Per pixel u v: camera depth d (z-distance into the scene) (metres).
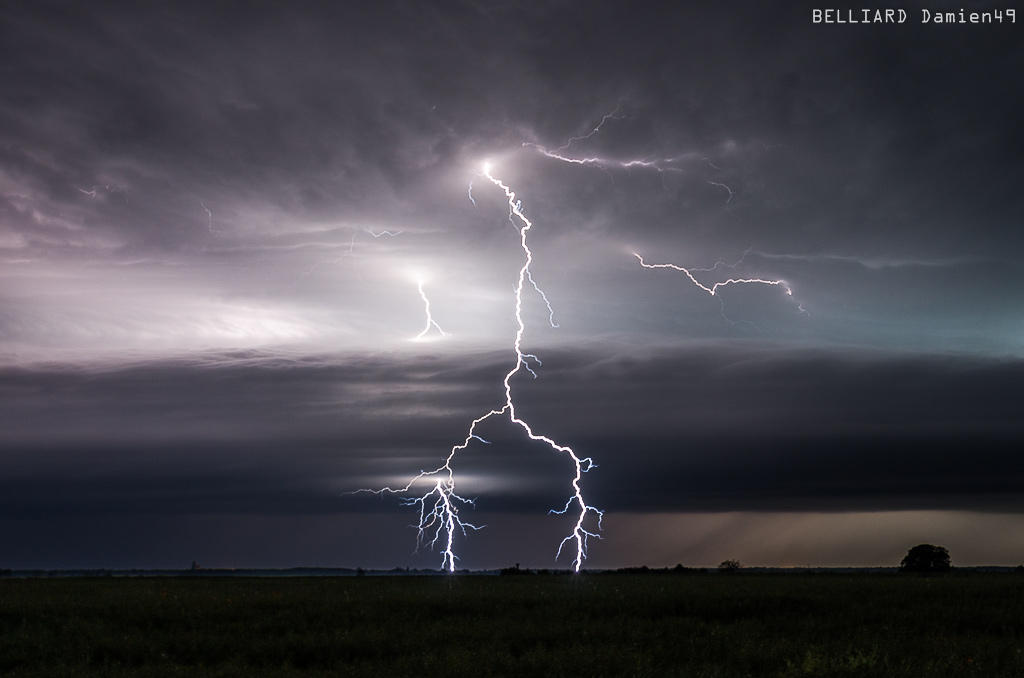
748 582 39.09
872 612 24.77
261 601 26.39
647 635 20.14
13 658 18.62
